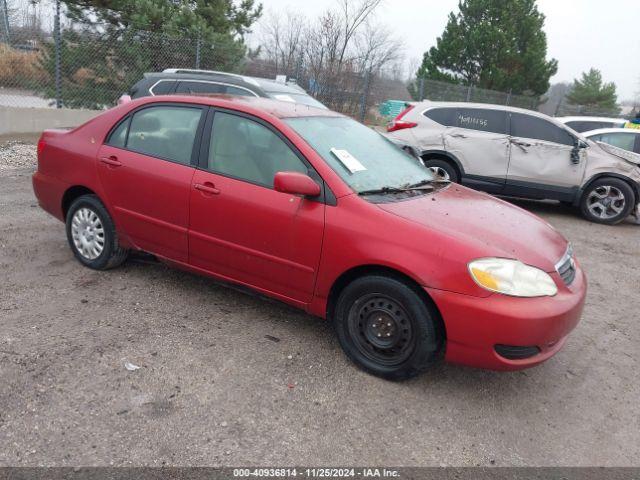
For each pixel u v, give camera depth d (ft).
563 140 28.89
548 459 9.32
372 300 10.92
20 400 9.47
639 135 34.14
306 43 78.43
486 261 10.03
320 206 11.18
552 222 28.68
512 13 84.43
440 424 9.96
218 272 12.91
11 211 20.57
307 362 11.56
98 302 13.44
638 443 9.95
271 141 12.09
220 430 9.20
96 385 10.09
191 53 44.37
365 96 57.57
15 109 38.27
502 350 10.07
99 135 14.60
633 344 14.12
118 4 42.19
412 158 15.08
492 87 83.41
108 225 14.52
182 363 11.08
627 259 22.39
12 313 12.48
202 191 12.53
